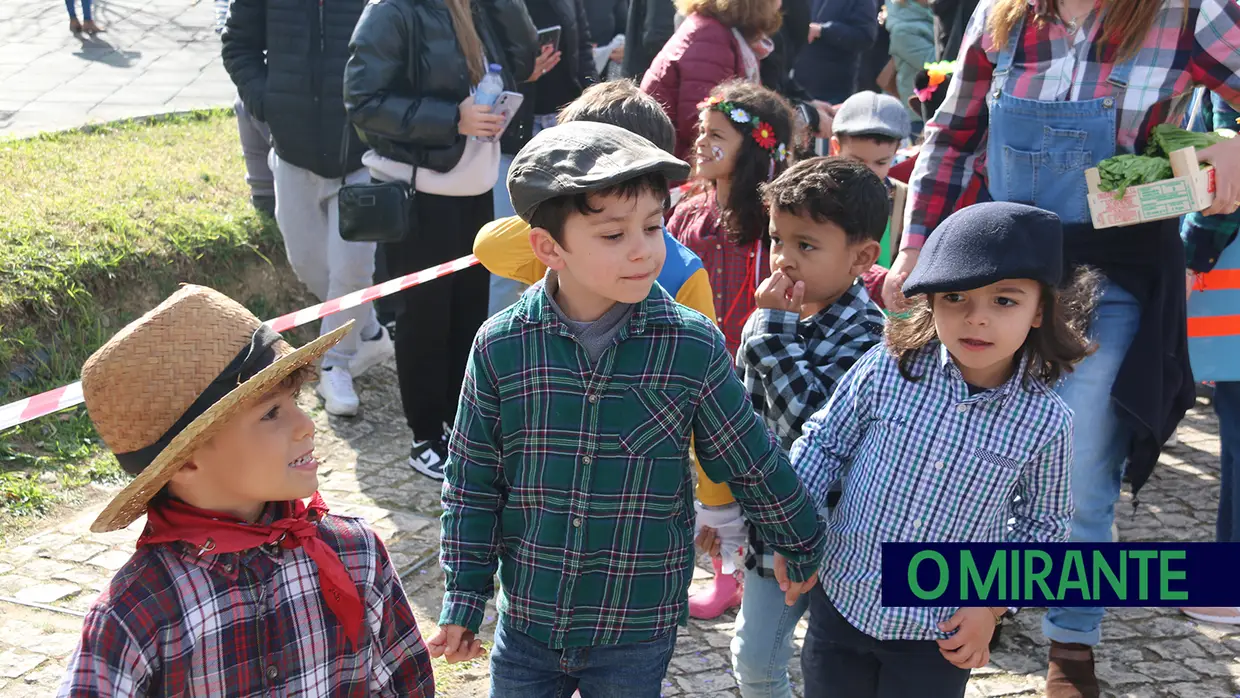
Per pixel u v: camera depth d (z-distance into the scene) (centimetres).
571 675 233
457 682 334
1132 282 315
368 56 429
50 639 340
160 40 1088
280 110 515
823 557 251
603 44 764
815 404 265
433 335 461
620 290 205
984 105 338
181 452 170
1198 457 513
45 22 1126
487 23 470
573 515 217
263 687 181
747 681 281
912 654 247
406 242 454
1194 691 342
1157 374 313
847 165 267
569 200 201
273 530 182
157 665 172
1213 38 300
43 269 507
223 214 610
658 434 215
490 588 229
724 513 277
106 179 637
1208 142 306
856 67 743
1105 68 308
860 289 276
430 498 457
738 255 355
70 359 498
